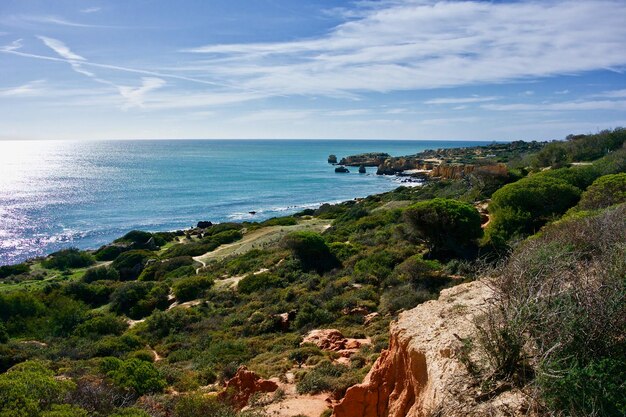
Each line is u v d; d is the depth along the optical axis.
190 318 25.16
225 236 51.31
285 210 76.62
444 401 5.05
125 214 72.81
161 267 39.88
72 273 43.25
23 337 25.92
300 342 18.19
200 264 40.84
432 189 63.62
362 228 40.06
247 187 102.94
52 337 25.92
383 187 102.06
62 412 9.18
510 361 4.83
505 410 4.32
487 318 5.68
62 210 74.88
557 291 5.00
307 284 25.91
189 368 17.44
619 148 44.59
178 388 14.73
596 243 8.22
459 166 94.12
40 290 33.44
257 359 17.02
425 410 5.69
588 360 4.18
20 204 78.69
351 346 16.52
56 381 11.12
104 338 24.69
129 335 23.44
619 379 3.92
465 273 21.47
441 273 22.22
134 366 14.78
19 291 31.92
